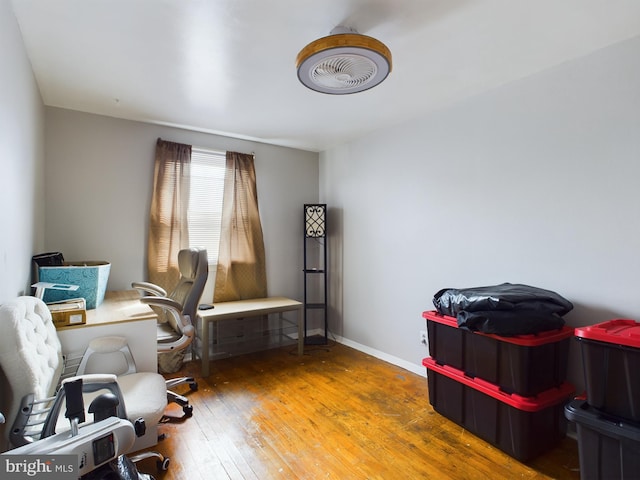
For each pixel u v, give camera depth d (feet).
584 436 5.04
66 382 3.59
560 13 5.31
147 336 6.99
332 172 13.44
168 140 10.85
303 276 13.89
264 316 12.73
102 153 9.81
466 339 7.03
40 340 4.97
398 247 10.61
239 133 11.58
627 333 4.84
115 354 6.65
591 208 6.52
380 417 7.63
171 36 5.93
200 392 8.86
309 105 9.07
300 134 11.67
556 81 7.00
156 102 8.87
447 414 7.47
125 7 5.16
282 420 7.50
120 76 7.43
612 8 5.18
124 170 10.15
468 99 8.62
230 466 5.99
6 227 4.93
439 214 9.36
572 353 6.74
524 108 7.52
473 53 6.53
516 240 7.68
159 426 7.23
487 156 8.22
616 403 4.79
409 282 10.27
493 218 8.11
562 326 6.32
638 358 4.58
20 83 5.80
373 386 9.21
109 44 6.18
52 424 3.90
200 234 11.62
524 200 7.52
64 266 7.72
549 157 7.11
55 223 9.19
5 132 4.81
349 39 5.03
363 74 5.82
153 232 10.40
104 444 3.50
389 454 6.33
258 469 5.92
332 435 6.94
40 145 8.27
